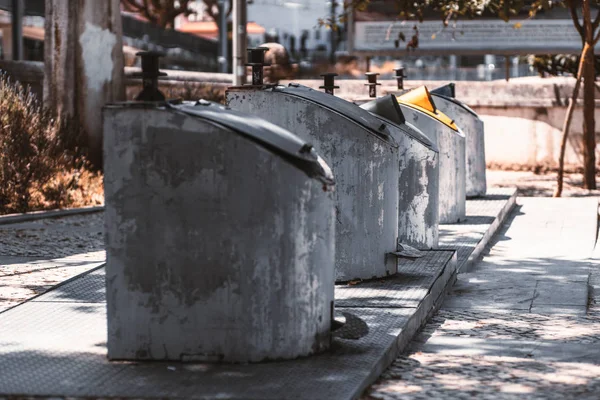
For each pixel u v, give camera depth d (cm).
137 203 582
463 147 1291
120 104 582
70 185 1627
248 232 578
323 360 595
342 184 834
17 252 1106
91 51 1867
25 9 3053
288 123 837
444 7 1911
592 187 1941
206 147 574
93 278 877
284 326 588
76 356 608
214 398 523
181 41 4119
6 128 1495
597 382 609
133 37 3797
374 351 618
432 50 2317
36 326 691
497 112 2316
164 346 590
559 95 2267
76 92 1864
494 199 1554
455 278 967
